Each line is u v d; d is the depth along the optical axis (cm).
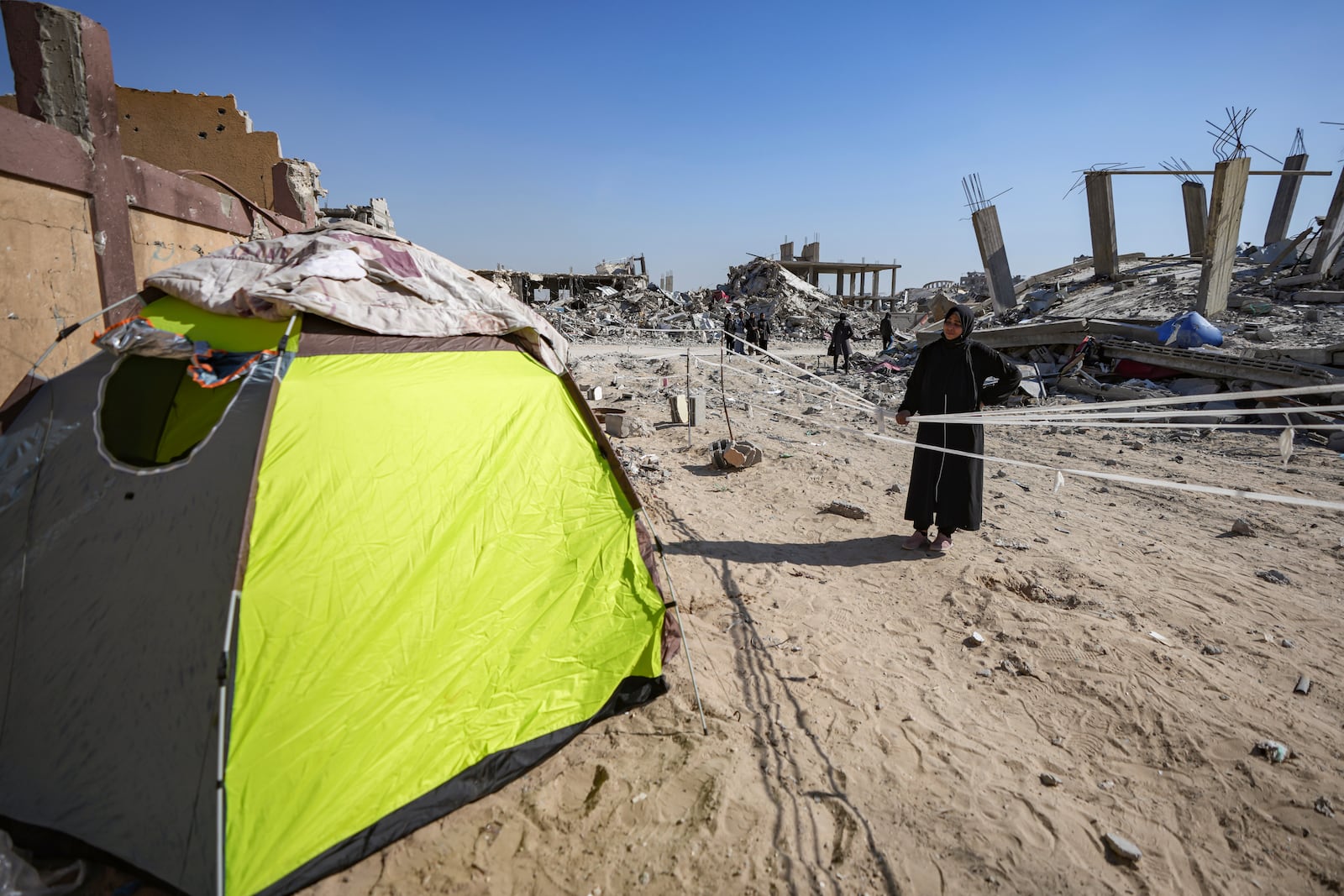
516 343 400
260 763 251
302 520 276
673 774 311
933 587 497
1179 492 718
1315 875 258
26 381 338
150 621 264
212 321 329
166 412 302
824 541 593
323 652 271
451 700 306
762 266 4578
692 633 433
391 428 310
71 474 296
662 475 776
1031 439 997
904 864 265
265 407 283
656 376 1733
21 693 274
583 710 341
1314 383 1023
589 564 365
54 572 284
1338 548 559
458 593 315
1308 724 341
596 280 4769
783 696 370
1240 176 1658
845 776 311
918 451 555
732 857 268
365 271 356
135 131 1227
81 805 258
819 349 3039
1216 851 271
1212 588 490
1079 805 294
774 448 931
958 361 530
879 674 391
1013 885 256
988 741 335
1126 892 253
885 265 4947
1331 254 1767
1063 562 536
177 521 273
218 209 660
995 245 2373
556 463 370
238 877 239
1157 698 363
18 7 429
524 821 286
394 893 252
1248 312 1712
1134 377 1321
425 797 287
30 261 408
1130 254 2666
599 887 256
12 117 389
